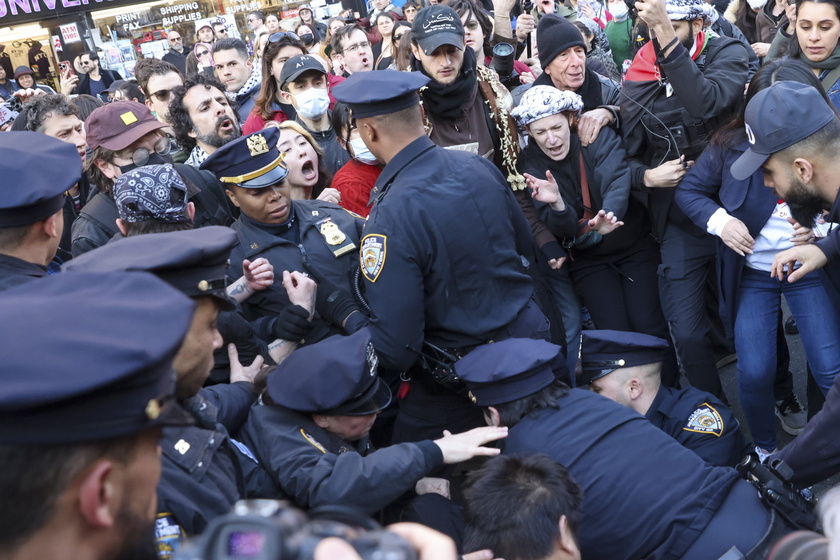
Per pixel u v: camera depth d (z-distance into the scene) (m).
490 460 2.03
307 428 2.27
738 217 3.15
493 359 2.42
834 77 3.52
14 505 0.77
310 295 2.68
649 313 3.71
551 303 3.31
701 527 2.04
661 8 3.15
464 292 2.60
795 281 3.13
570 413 2.33
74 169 2.01
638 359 2.83
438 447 2.21
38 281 0.95
